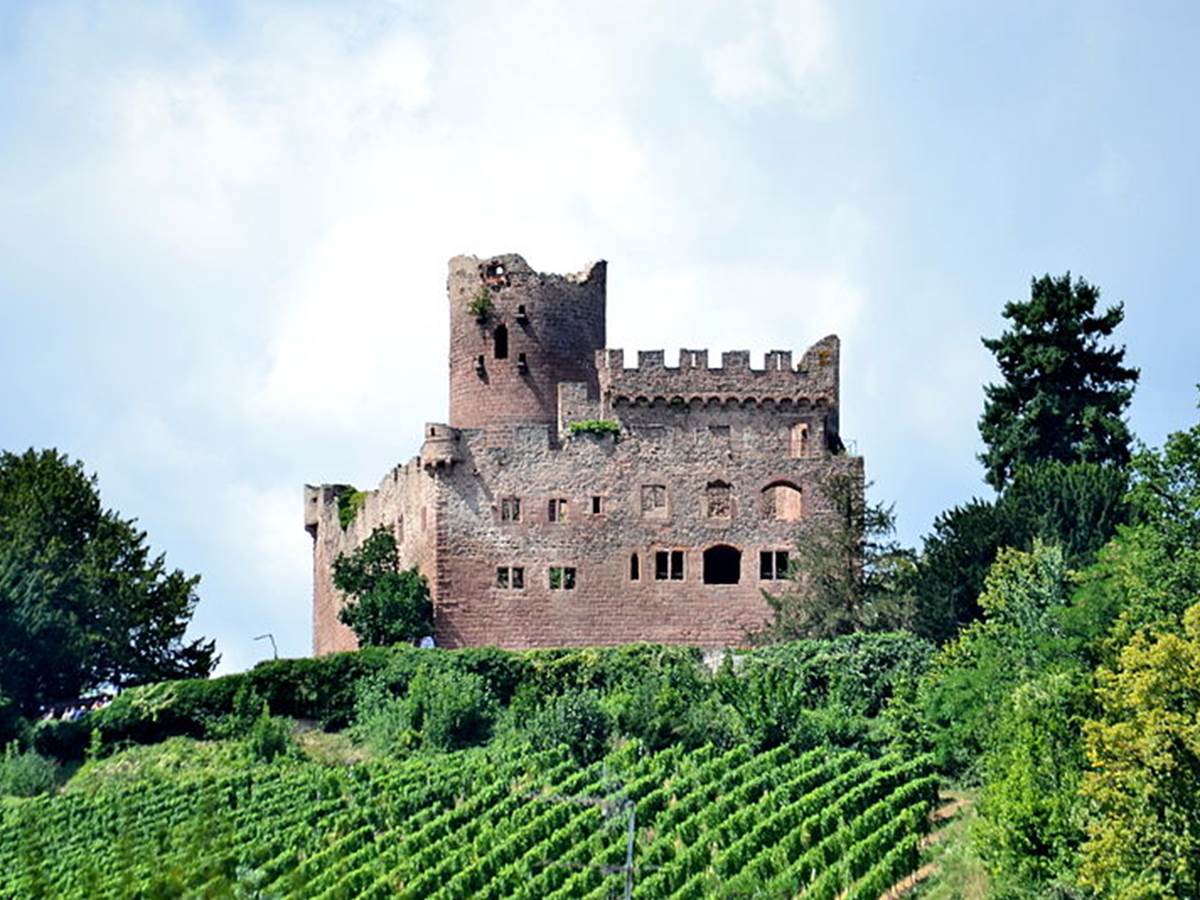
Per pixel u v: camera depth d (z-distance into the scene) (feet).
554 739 380.37
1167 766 276.41
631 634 427.33
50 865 341.41
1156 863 273.75
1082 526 412.98
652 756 373.20
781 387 438.81
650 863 321.93
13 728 407.03
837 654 398.21
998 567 391.65
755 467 432.66
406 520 444.96
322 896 316.19
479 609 426.92
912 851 319.06
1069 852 297.53
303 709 411.95
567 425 436.35
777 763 365.61
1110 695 292.81
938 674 377.71
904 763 359.25
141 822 359.05
